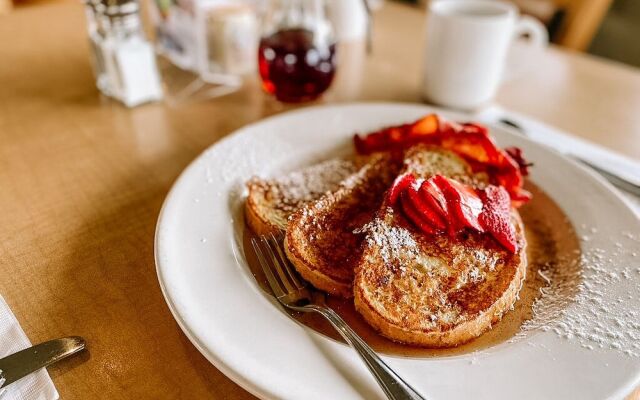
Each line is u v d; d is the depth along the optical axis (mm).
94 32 482
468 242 321
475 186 358
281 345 255
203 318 263
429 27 500
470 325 278
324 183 376
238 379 238
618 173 421
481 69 488
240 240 335
